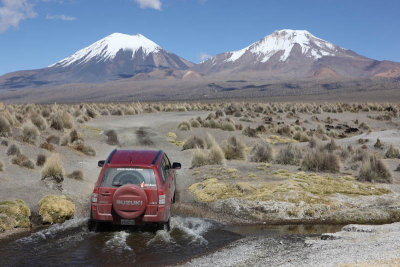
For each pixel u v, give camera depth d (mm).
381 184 13852
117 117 38062
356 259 5328
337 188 12797
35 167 14859
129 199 7754
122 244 7578
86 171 15867
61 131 23578
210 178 14305
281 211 10773
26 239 7852
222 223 9758
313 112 47375
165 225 8312
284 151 17656
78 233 8297
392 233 6973
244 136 28016
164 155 9727
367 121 40500
